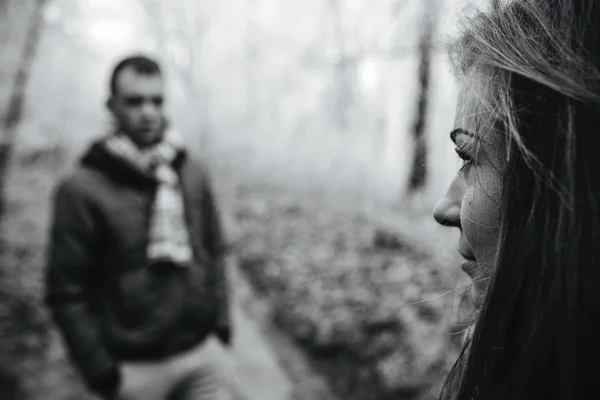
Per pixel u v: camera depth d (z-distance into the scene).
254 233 10.78
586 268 0.36
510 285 0.41
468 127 0.48
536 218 0.40
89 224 2.22
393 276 5.77
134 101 2.28
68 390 4.68
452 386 0.55
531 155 0.39
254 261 8.86
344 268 6.75
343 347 4.91
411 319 4.47
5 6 10.23
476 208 0.45
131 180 2.25
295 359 5.12
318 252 8.02
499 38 0.45
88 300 2.29
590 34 0.39
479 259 0.46
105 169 2.24
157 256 2.25
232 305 7.02
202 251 2.47
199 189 2.50
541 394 0.38
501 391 0.40
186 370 2.34
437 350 3.91
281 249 8.88
